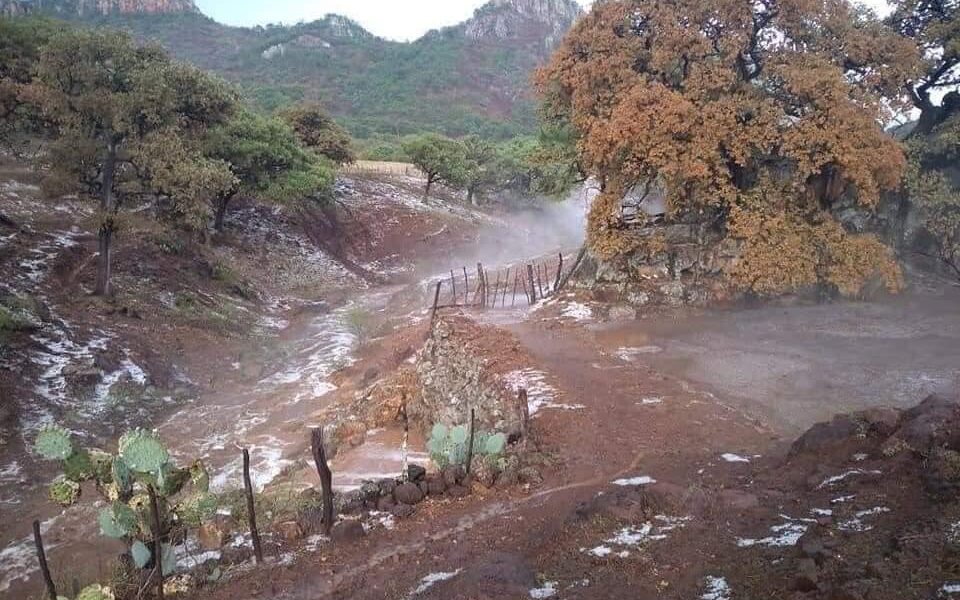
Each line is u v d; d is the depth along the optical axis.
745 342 18.11
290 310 33.09
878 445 8.39
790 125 21.25
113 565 8.43
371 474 13.30
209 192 26.86
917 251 25.39
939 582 4.85
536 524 7.98
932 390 13.57
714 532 6.92
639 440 11.27
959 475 6.72
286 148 43.69
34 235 27.33
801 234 20.80
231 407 19.38
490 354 16.83
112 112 22.47
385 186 62.91
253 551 7.89
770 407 12.91
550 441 11.45
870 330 18.97
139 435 7.34
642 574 6.19
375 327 27.61
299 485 12.54
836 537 6.12
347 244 49.31
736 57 22.33
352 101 166.62
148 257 29.16
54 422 16.66
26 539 11.88
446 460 10.09
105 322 22.67
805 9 21.48
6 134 27.64
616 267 23.06
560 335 19.56
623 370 15.62
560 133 28.97
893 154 20.30
